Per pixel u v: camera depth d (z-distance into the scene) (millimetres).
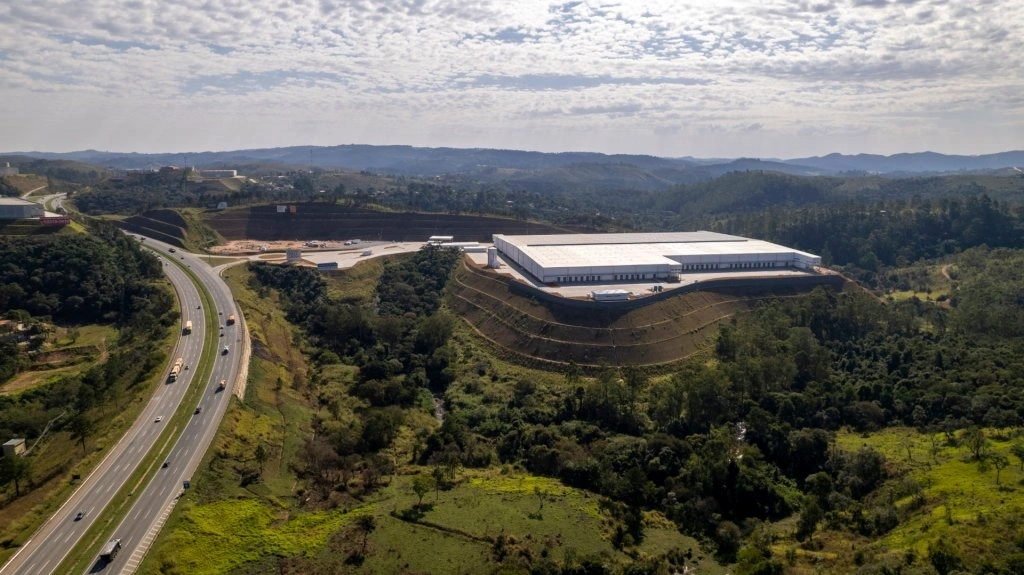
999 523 110062
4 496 126062
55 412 168375
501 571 106750
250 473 133875
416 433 175500
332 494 134250
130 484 125125
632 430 180375
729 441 165625
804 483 155500
